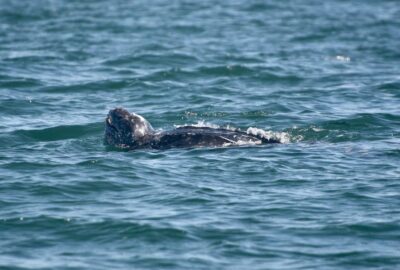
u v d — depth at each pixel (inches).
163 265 2204.7
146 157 3139.8
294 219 2493.8
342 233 2394.2
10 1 7736.2
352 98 4217.5
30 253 2292.1
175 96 4306.1
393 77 4724.4
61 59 5182.1
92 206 2613.2
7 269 2180.1
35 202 2652.6
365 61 5260.8
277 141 3366.1
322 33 6235.2
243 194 2706.7
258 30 6373.0
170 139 3351.4
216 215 2522.1
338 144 3319.4
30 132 3558.1
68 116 3870.6
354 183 2797.7
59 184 2797.7
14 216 2527.1
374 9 7411.4
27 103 4089.6
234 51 5526.6
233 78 4746.6
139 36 6058.1
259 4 7647.6
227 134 3366.1
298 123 3698.3
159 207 2593.5
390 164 3011.8
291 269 2182.6
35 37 5964.6
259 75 4790.8
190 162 3056.1
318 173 2915.8
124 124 3415.4
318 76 4783.5
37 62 5064.0
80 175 2898.6
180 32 6264.8
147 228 2417.6
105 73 4820.4
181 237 2369.6
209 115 3882.9
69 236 2400.3
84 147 3353.8
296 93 4357.8
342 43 5871.1
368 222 2455.7
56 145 3368.6
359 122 3688.5
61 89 4426.7
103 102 4185.5
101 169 2960.1
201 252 2281.0
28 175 2901.1
